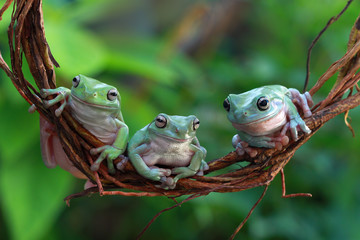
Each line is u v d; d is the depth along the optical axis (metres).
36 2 0.60
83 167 0.62
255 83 1.11
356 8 1.00
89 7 0.91
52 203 0.81
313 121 0.64
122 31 1.35
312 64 1.15
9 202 0.80
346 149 1.04
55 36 0.80
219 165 0.64
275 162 0.64
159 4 1.42
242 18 1.48
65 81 0.81
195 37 1.32
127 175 0.63
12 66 0.61
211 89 1.19
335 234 0.97
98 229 1.14
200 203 0.93
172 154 0.63
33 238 0.80
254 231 0.95
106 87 0.62
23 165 0.81
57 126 0.62
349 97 0.64
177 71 1.12
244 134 0.64
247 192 1.00
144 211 1.05
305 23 1.13
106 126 0.62
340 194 1.00
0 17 0.60
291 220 0.97
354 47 0.63
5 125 0.80
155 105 1.15
